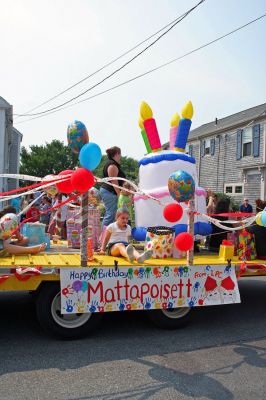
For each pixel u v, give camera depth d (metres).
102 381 3.48
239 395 3.29
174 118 6.81
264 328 5.11
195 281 4.76
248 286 7.81
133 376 3.59
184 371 3.72
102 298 4.36
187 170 5.99
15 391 3.27
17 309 5.78
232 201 21.97
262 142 21.55
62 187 4.44
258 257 5.54
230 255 5.12
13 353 4.08
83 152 4.02
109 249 5.20
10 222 4.72
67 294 4.23
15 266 4.16
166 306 4.61
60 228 7.52
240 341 4.58
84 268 4.31
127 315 5.55
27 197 11.37
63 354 4.07
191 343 4.48
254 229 5.57
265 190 21.23
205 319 5.47
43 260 4.59
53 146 58.81
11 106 18.75
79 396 3.22
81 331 4.48
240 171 23.23
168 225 5.74
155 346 4.35
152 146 6.20
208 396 3.26
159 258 5.08
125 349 4.24
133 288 4.49
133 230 6.07
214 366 3.85
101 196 6.42
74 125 4.58
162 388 3.38
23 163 57.28
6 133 20.55
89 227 5.90
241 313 5.82
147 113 6.19
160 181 5.87
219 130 25.02
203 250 6.34
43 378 3.52
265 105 24.66
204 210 6.05
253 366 3.87
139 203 5.99
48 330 4.39
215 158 25.80
